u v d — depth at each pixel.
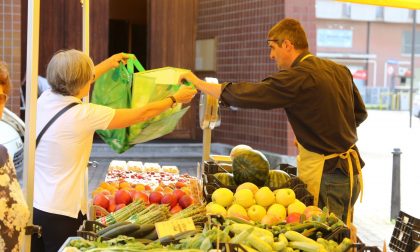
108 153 14.48
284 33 4.66
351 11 40.16
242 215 4.16
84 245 3.34
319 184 4.62
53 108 4.21
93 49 15.92
